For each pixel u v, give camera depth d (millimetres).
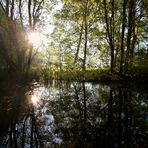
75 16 28375
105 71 23172
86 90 16047
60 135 6520
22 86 18844
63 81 24969
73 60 31703
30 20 23734
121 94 13336
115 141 5918
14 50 24172
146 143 5652
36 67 29438
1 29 23703
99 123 7609
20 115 8852
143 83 18547
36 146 5715
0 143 5969
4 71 24234
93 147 5582
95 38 29531
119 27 26547
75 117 8445
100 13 24734
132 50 23031
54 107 10320
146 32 25109
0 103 11016
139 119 7824
